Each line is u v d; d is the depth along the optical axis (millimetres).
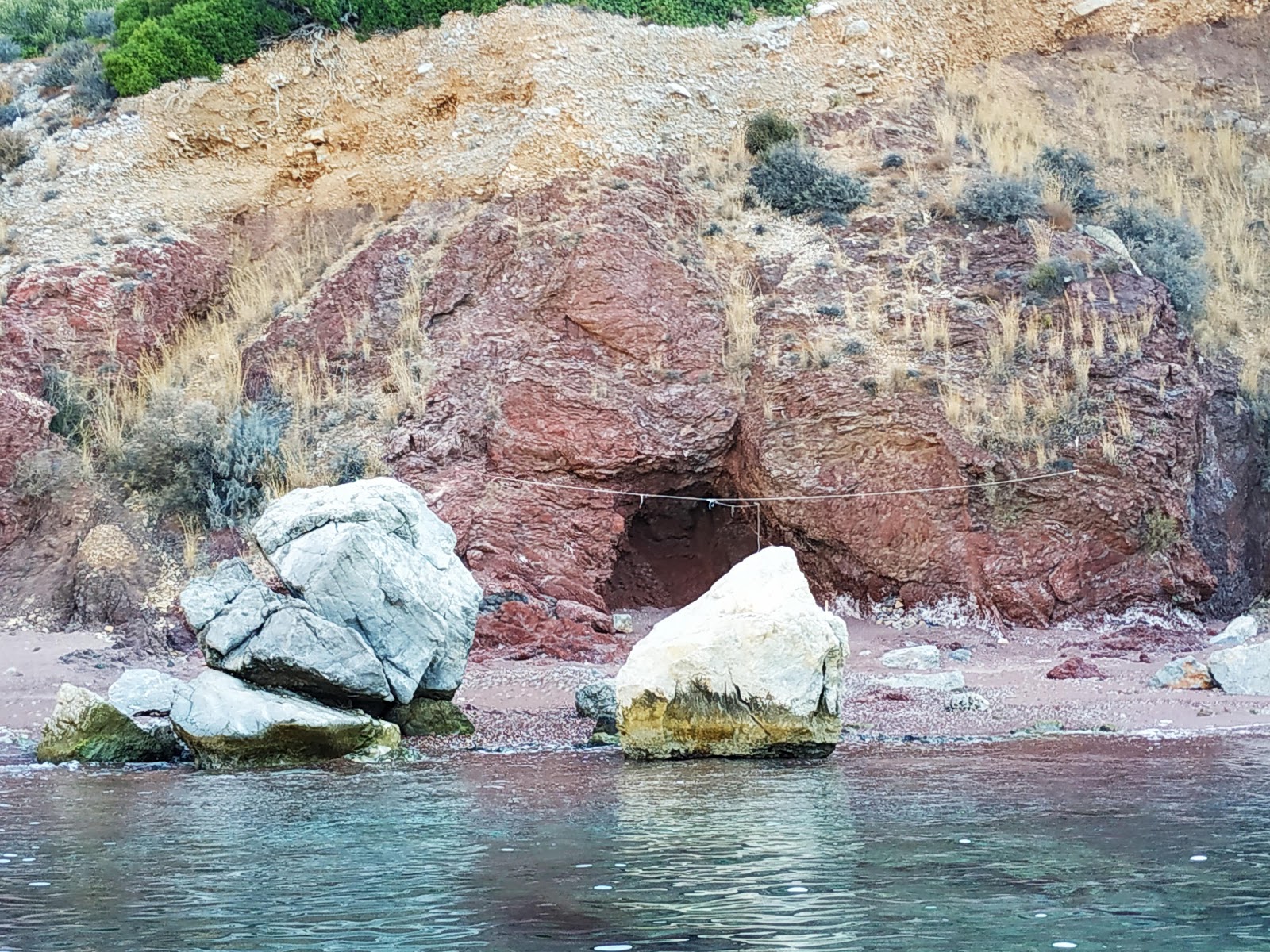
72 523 18375
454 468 19234
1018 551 18188
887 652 16719
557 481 19219
